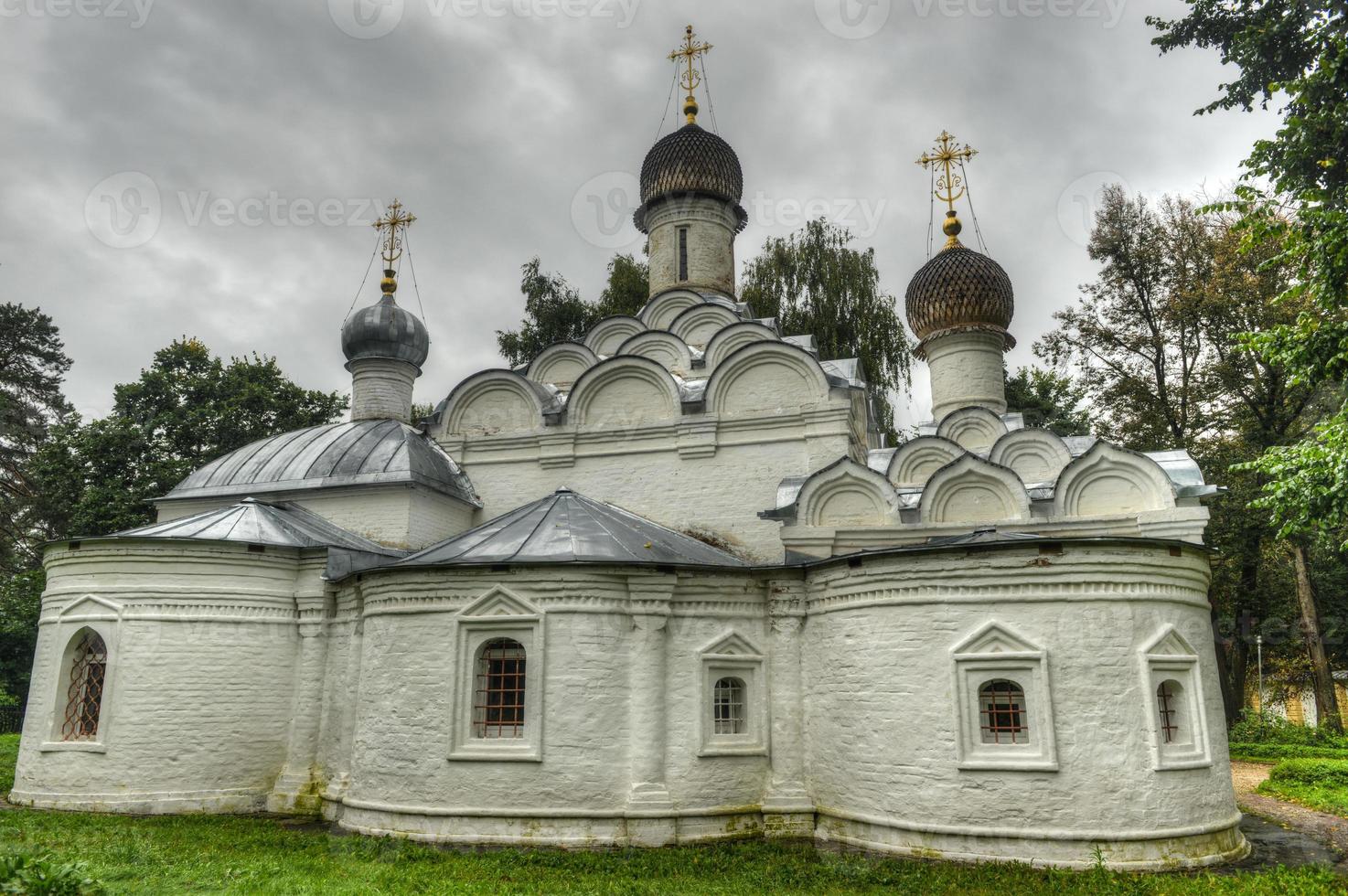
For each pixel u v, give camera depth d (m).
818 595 14.52
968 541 12.91
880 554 13.34
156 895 9.35
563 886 10.30
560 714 13.35
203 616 15.91
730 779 13.99
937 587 12.96
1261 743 26.64
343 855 11.85
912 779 12.58
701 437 19.22
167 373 34.59
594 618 13.72
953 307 22.67
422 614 14.13
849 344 33.16
